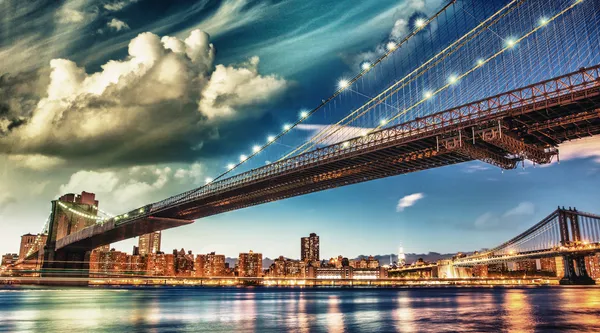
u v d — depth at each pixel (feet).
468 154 161.27
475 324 93.66
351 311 137.39
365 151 184.65
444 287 574.56
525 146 152.87
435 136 164.04
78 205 445.78
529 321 98.78
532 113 142.00
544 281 587.68
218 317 116.98
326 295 306.14
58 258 422.41
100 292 350.43
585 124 144.87
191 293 359.66
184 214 314.96
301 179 226.79
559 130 150.82
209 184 274.57
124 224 328.70
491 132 147.23
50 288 414.62
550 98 135.85
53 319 111.24
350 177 216.54
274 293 361.71
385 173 205.87
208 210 301.84
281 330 87.15
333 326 93.50
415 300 212.64
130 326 95.20
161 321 106.01
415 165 193.16
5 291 333.42
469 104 153.89
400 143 172.96
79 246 413.39
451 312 126.62
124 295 291.58
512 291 358.43
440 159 181.98
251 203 275.59
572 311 125.59
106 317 116.98
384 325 94.12
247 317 116.67
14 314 126.62
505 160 167.22
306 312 134.31
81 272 426.10
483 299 212.02
